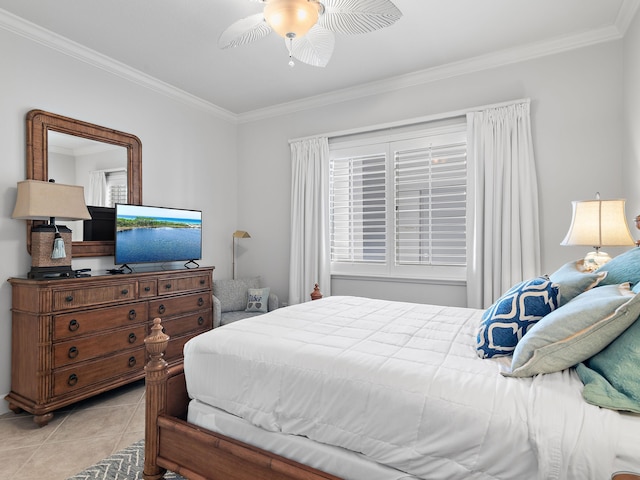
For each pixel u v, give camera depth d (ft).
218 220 15.14
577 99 9.91
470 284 10.98
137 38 9.83
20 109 9.10
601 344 3.97
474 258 10.85
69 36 9.70
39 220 9.31
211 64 11.28
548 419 3.53
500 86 10.87
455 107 11.52
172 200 13.16
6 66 8.84
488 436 3.69
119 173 11.32
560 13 8.78
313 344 5.47
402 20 9.04
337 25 7.13
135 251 11.16
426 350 5.25
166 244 12.12
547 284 5.17
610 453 3.20
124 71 11.39
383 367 4.61
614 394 3.59
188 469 5.46
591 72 9.75
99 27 9.29
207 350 5.79
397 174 12.62
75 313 8.66
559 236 10.09
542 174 10.28
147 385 5.84
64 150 9.93
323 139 13.56
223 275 15.40
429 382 4.25
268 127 15.25
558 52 10.11
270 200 15.20
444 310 8.08
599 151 9.66
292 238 14.10
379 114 12.83
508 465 3.59
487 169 10.63
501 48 10.42
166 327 10.95
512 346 4.95
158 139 12.65
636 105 8.39
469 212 11.03
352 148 13.42
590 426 3.38
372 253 13.05
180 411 6.19
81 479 6.23
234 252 15.96
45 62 9.58
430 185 11.97
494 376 4.32
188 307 11.71
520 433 3.57
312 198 13.84
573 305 4.41
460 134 11.51
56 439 7.56
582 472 3.23
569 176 9.98
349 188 13.47
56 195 8.77
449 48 10.39
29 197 8.38
